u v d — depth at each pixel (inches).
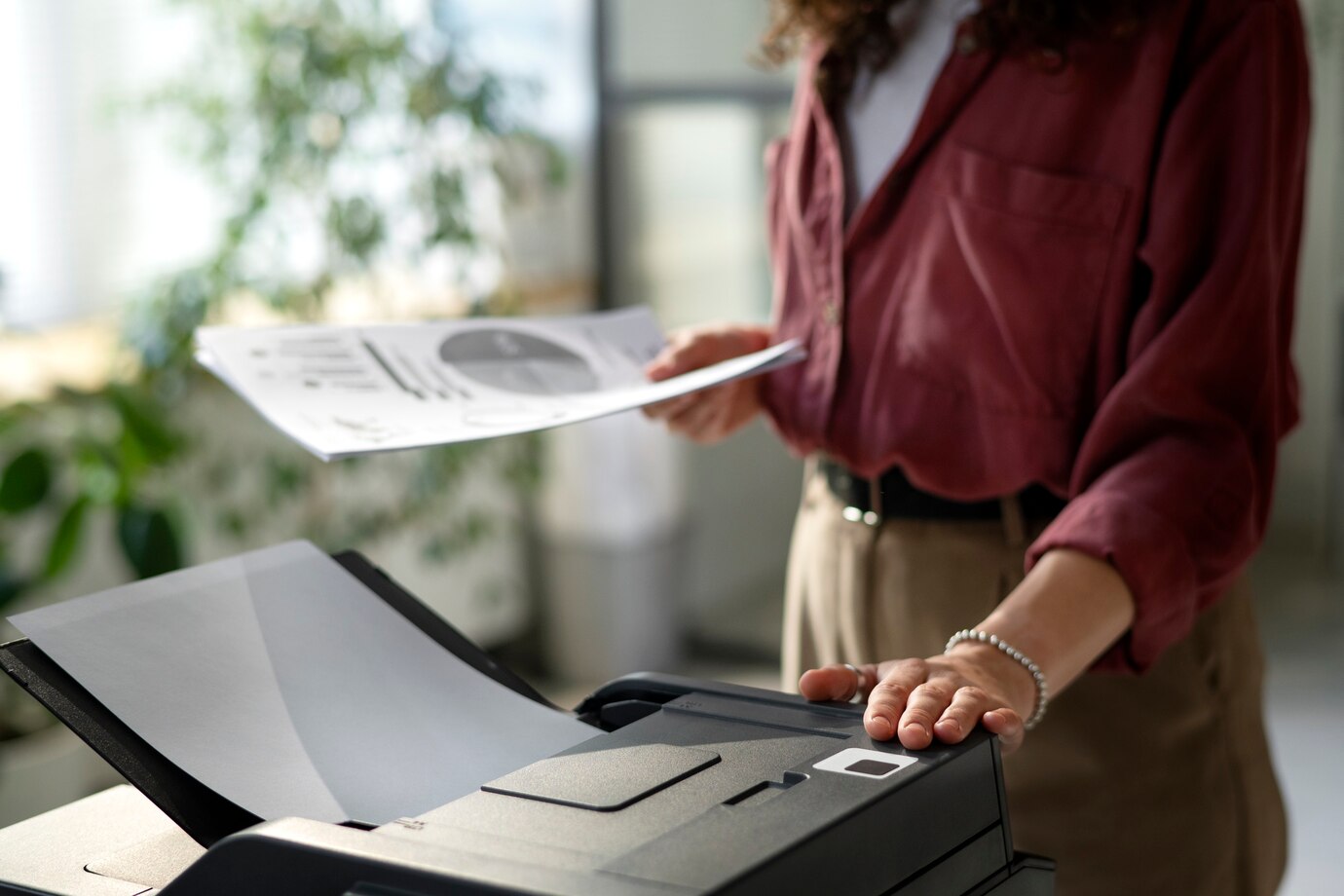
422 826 18.9
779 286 44.4
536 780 20.6
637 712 25.7
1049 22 34.3
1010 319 35.6
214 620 25.5
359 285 109.1
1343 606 135.8
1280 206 32.6
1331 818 92.6
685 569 129.9
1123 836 38.1
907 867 19.7
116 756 21.5
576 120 127.6
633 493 123.2
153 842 23.0
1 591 75.7
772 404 42.8
